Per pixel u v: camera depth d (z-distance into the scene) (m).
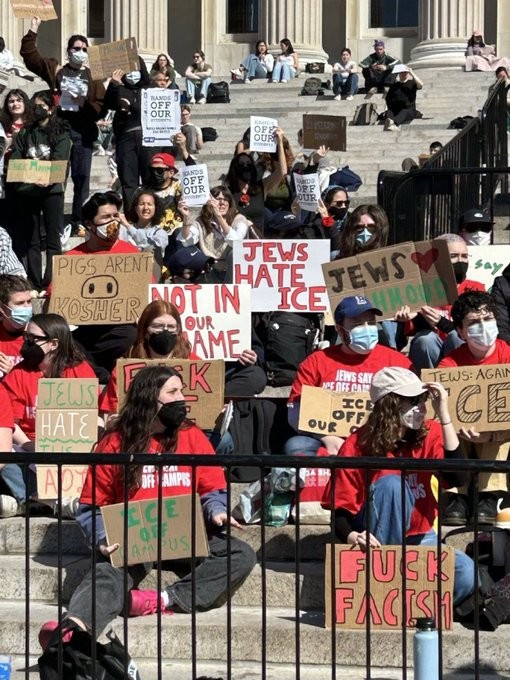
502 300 16.30
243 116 41.69
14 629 12.84
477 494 11.05
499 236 24.66
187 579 13.04
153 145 24.06
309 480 14.16
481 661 12.31
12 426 14.41
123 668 11.66
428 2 52.69
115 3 54.75
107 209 17.06
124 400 13.45
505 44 59.91
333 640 11.41
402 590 11.29
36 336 14.94
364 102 42.25
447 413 13.20
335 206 21.67
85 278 16.47
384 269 15.95
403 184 20.75
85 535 13.20
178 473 13.32
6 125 23.44
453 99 42.53
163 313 14.93
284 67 50.06
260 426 15.45
